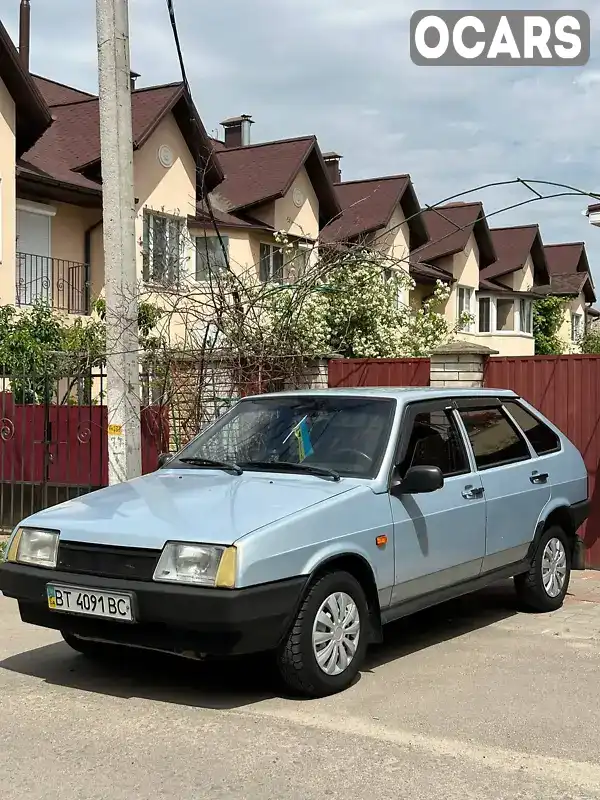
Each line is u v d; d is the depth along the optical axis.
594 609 7.73
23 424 10.73
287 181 21.98
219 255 20.70
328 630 5.35
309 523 5.23
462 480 6.52
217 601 4.80
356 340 15.80
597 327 45.06
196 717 5.04
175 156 19.75
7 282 16.42
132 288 8.58
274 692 5.46
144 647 5.16
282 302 11.58
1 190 16.33
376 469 5.88
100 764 4.42
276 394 6.96
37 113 17.14
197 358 10.20
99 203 18.62
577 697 5.43
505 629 7.05
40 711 5.17
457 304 30.31
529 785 4.21
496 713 5.14
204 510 5.35
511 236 35.47
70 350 12.17
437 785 4.20
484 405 7.20
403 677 5.80
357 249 12.16
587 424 9.34
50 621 5.46
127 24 8.50
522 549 7.20
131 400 8.55
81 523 5.44
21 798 4.06
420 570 6.01
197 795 4.09
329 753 4.55
